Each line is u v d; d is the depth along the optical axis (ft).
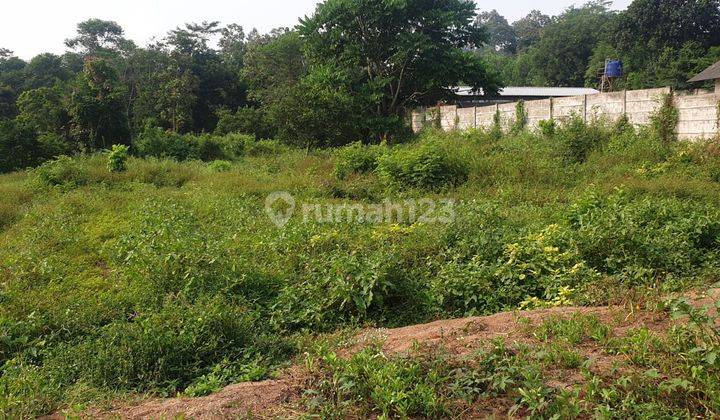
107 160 56.54
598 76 145.79
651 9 117.91
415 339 14.17
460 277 21.21
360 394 11.71
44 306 20.54
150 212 33.73
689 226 24.73
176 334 16.67
